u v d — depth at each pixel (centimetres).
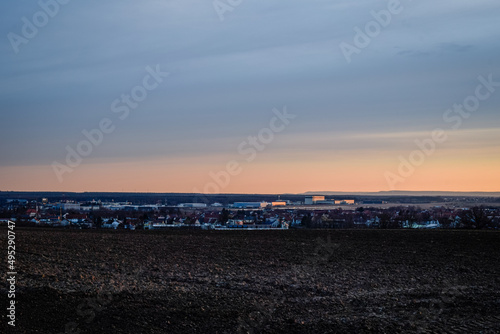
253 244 3653
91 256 2902
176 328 1666
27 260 2653
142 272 2467
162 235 4247
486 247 3559
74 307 1800
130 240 3797
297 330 1680
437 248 3497
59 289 1988
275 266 2745
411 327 1703
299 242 3803
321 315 1839
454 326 1714
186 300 1966
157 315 1775
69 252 3033
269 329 1688
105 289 2045
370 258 3044
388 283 2352
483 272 2628
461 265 2822
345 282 2366
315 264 2819
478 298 2084
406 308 1938
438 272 2620
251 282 2334
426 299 2069
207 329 1670
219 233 4562
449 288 2256
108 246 3384
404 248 3488
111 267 2566
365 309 1922
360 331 1669
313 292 2173
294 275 2505
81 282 2142
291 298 2064
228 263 2814
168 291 2084
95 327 1631
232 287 2222
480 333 1642
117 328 1636
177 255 3058
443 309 1923
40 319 1658
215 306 1909
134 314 1770
